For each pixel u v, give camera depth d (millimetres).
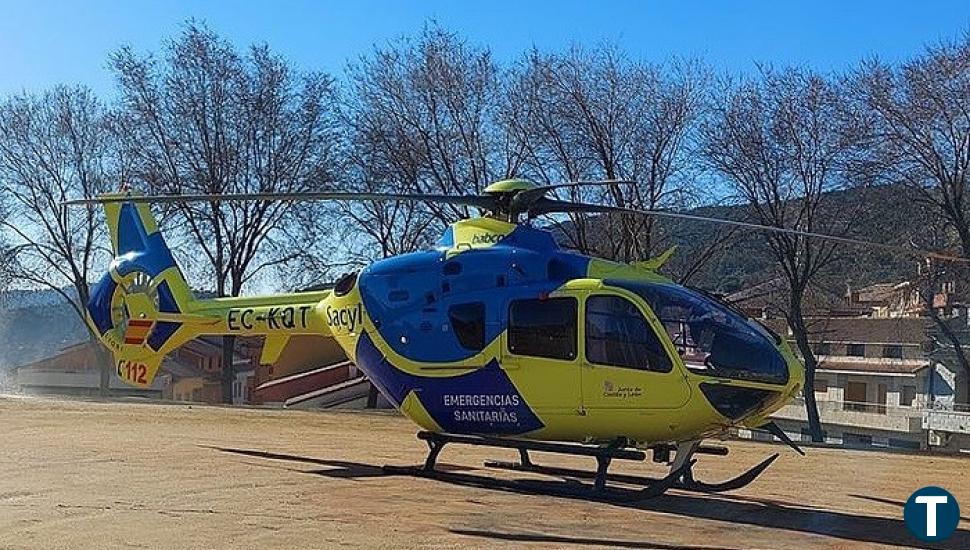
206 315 14891
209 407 24797
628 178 31625
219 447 14992
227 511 9383
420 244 35500
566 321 10805
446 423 11789
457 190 34500
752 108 31406
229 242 37969
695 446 11094
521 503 10359
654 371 10281
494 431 11523
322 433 18203
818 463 16125
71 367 58094
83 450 13977
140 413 21203
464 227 12062
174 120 37719
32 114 40594
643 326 10414
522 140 32875
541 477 12555
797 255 33250
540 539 8414
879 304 57094
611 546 8234
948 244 31906
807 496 11898
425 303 11820
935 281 32344
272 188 37656
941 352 45125
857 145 30203
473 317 11414
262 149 37938
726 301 11047
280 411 24328
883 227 31500
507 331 11148
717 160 31781
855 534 9188
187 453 14023
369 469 12867
